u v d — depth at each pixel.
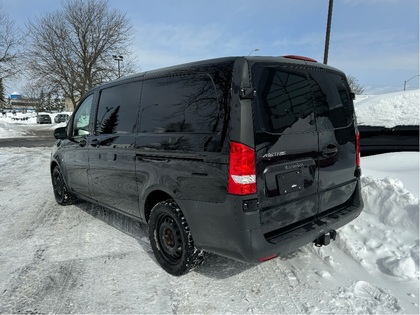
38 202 6.06
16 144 18.61
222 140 2.69
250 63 2.67
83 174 4.78
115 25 30.31
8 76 25.09
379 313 2.64
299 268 3.38
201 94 2.92
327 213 3.36
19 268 3.56
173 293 3.04
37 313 2.81
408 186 4.54
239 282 3.17
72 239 4.30
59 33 29.16
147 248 3.99
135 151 3.59
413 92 6.95
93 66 30.84
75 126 5.01
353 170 3.65
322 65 3.38
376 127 6.82
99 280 3.29
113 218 5.09
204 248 2.97
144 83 3.62
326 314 2.66
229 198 2.63
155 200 3.66
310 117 3.08
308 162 3.04
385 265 3.24
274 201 2.76
